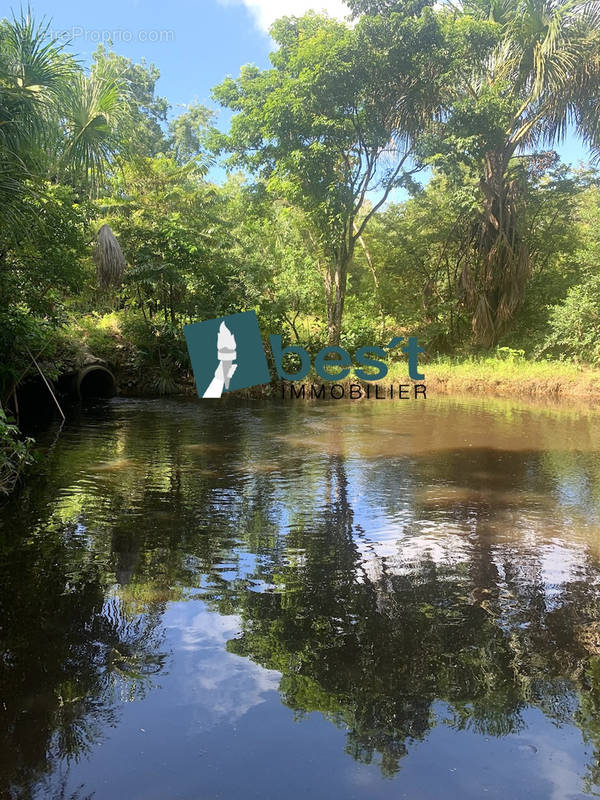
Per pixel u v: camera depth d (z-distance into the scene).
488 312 16.64
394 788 1.69
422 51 13.62
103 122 7.72
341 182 14.82
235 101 15.27
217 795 1.66
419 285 18.88
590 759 1.83
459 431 8.23
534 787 1.70
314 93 13.69
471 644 2.52
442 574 3.28
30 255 7.50
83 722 1.99
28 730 1.95
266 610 2.83
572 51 14.03
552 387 12.74
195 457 6.51
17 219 6.09
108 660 2.38
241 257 15.84
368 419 9.47
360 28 13.29
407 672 2.31
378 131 14.32
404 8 13.79
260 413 10.28
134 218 14.08
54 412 10.30
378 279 19.14
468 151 14.19
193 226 15.31
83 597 2.95
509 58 15.17
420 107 15.19
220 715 2.03
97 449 6.93
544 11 14.09
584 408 10.68
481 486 5.23
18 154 6.31
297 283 17.48
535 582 3.17
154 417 9.76
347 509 4.54
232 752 1.85
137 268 13.21
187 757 1.82
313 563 3.44
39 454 6.20
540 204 17.02
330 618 2.76
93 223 12.32
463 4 15.72
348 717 2.03
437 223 18.11
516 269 16.25
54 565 3.36
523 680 2.26
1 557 3.48
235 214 18.48
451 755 1.84
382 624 2.70
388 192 15.54
